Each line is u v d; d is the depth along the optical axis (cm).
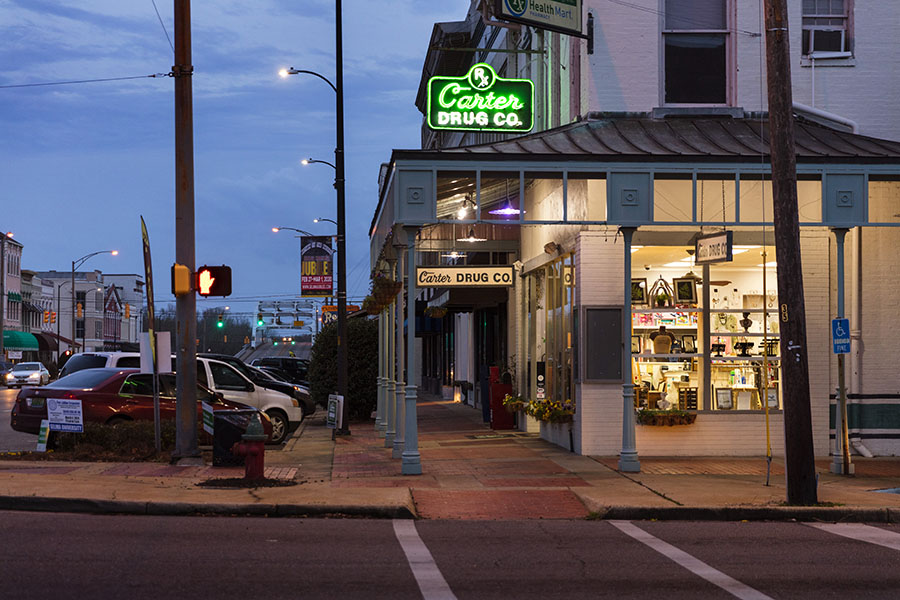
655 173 1570
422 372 5081
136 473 1477
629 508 1188
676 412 1747
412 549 945
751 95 1875
